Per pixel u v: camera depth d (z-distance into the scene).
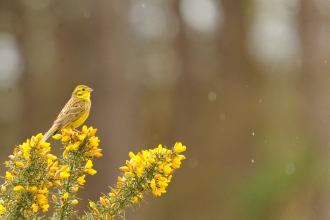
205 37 21.17
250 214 16.41
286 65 20.77
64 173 4.05
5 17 19.62
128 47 18.41
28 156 4.04
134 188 4.18
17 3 19.61
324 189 15.99
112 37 17.62
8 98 19.61
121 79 17.56
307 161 16.62
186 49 20.94
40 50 19.61
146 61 20.70
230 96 20.67
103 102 17.28
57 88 18.97
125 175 4.31
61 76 18.78
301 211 16.03
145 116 20.38
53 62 19.34
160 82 21.22
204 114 20.55
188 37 20.98
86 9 18.31
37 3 19.55
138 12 20.08
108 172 16.86
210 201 18.56
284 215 16.08
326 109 17.88
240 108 20.47
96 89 17.44
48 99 19.28
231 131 20.11
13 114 19.55
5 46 19.70
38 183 4.07
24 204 4.05
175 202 18.62
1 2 19.50
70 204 4.15
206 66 21.05
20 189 4.01
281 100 20.45
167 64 21.28
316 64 18.12
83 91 6.30
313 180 16.19
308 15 18.34
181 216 18.39
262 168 17.14
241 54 21.09
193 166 19.55
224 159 19.70
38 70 19.58
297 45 20.05
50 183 4.11
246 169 19.34
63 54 18.69
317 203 15.98
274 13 20.88
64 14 19.14
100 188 16.83
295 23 20.02
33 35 19.66
